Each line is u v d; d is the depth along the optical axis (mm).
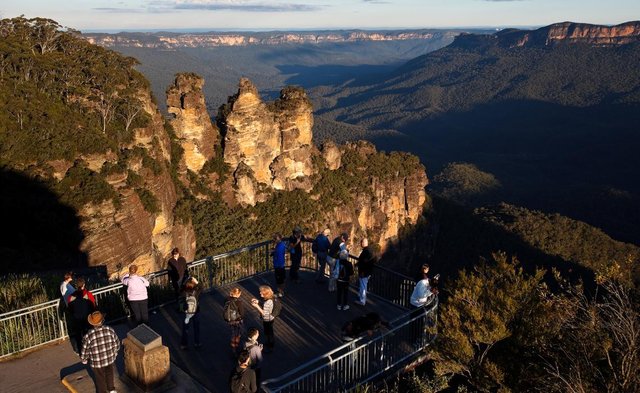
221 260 23484
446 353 17797
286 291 20844
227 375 14766
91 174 45750
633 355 14508
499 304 19203
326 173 100938
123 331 16859
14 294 18531
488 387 17344
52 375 14320
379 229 110750
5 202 39219
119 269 44219
